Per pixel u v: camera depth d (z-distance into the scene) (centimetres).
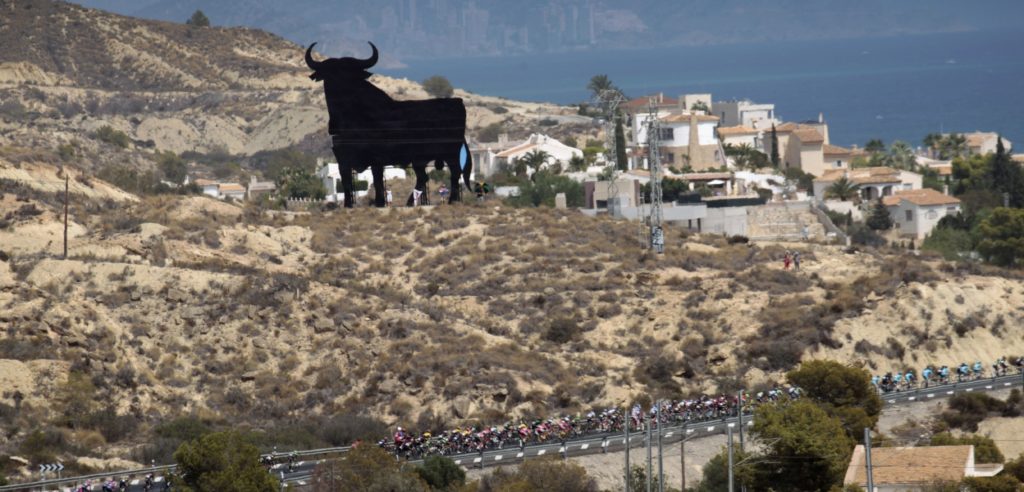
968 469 17038
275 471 18162
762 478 17788
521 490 17038
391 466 17675
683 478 17712
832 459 17600
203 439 17125
